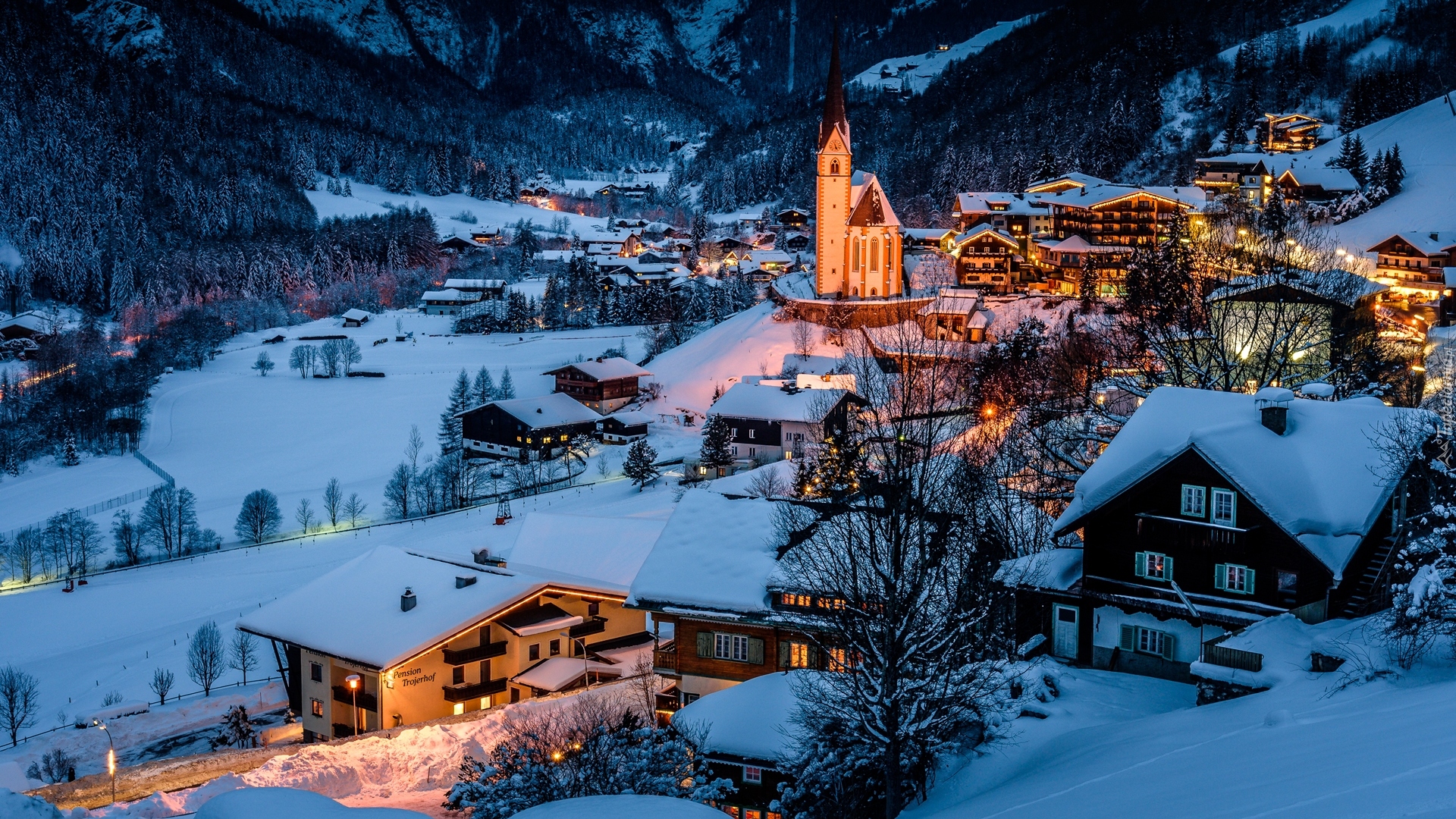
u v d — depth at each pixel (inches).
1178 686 1327.5
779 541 1605.6
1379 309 3366.1
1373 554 1330.0
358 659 2032.5
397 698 2060.8
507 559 2504.9
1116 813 776.9
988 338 5004.9
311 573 3595.0
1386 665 1025.5
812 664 1505.9
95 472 5260.8
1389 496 1289.4
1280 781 700.7
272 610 2257.6
